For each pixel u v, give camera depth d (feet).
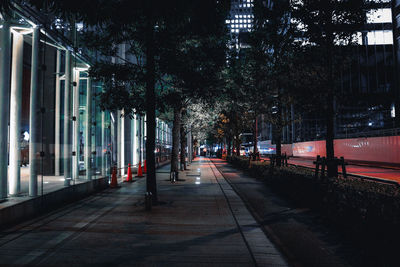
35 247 16.53
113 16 23.35
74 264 14.10
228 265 14.16
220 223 22.24
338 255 15.52
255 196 35.22
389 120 145.79
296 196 31.40
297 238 18.58
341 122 160.56
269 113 48.80
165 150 119.24
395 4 141.38
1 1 15.38
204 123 77.97
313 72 30.58
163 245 17.03
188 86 29.60
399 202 13.76
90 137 42.75
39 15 27.81
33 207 24.58
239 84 47.16
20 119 27.78
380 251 14.05
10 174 26.86
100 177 42.04
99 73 27.45
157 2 22.11
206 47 30.22
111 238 18.30
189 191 39.11
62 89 42.83
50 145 42.29
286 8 31.86
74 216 24.40
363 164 92.94
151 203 26.84
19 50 28.07
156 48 27.50
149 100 29.32
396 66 143.54
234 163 96.84
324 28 30.30
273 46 36.86
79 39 37.83
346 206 19.10
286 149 194.90
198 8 24.80
